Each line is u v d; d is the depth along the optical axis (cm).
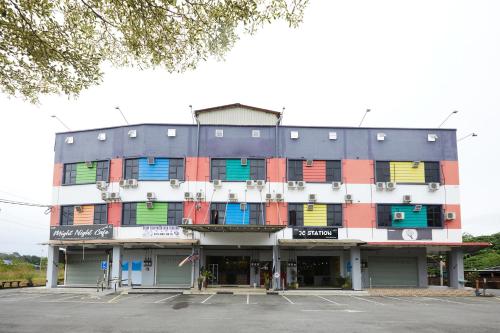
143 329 1466
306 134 3534
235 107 3809
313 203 3434
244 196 3425
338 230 3391
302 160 3503
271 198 3397
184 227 3083
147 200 3384
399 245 3334
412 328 1532
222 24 1023
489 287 4250
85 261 3662
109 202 3444
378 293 3056
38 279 4691
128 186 3431
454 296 3009
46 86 1138
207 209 3400
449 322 1689
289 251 3544
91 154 3575
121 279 3316
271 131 3525
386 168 3525
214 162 3491
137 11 1002
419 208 3441
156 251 3522
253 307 2184
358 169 3497
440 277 4384
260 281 3491
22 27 984
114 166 3500
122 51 1112
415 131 3572
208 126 3522
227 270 3544
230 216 3406
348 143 3534
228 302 2427
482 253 6419
